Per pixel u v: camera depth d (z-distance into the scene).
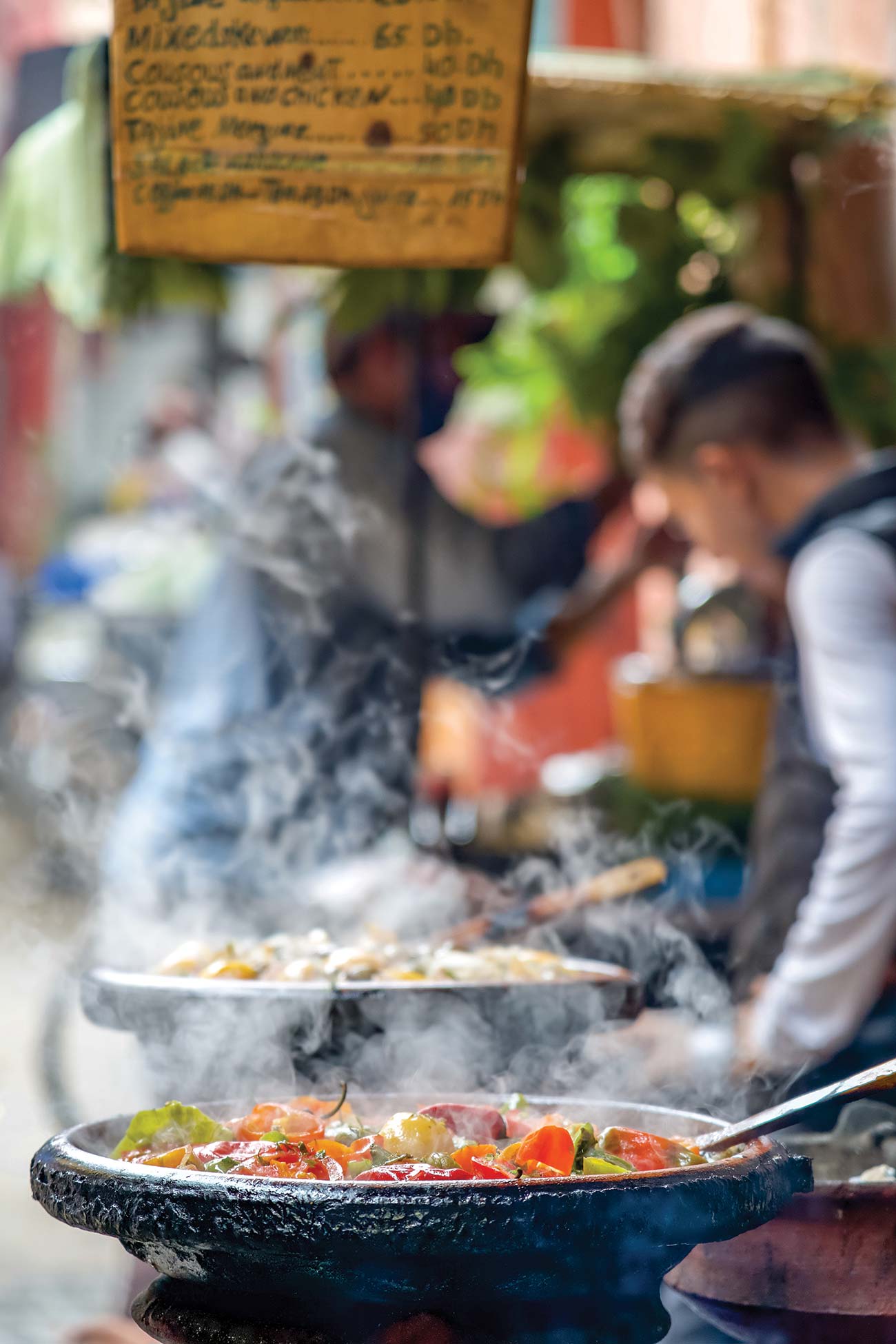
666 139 3.76
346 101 1.85
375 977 1.92
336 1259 1.08
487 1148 1.24
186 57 1.86
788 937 2.77
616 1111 1.54
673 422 3.00
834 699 2.52
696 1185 1.14
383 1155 1.23
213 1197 1.10
